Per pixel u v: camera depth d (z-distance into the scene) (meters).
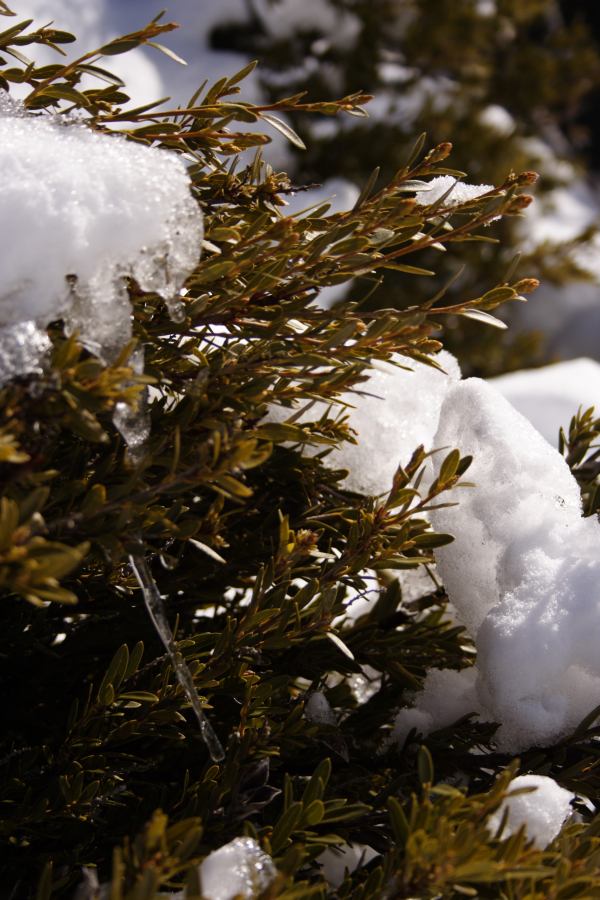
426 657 1.09
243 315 0.99
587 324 5.88
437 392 1.16
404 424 1.15
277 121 1.02
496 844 0.91
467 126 4.23
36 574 0.85
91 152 0.95
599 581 1.02
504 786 0.91
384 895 0.91
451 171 1.00
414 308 0.99
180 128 1.02
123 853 0.91
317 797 0.95
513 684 1.02
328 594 1.00
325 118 3.99
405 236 1.00
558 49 5.22
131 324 0.95
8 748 1.06
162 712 0.98
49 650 1.05
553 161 4.95
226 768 0.97
